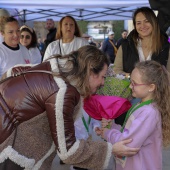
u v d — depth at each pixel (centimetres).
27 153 140
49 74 140
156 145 174
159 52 278
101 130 183
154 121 167
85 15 767
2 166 136
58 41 380
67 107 132
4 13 447
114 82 177
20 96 138
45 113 139
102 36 2095
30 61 336
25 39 392
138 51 286
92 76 142
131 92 181
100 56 143
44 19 891
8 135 138
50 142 147
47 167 153
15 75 147
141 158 171
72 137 136
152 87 172
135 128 165
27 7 679
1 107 140
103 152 143
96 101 172
